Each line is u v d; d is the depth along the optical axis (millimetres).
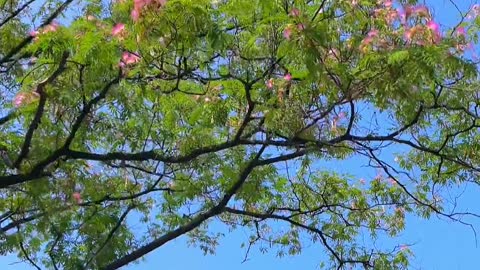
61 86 7832
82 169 10164
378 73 7301
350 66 7582
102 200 10438
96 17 8125
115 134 9719
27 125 9031
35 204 9664
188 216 11562
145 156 9484
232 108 9406
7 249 10117
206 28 7281
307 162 9812
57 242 10195
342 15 7660
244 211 11172
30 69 8680
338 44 7598
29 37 9102
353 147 9336
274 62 8234
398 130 9047
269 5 7562
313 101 8297
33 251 10539
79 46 7422
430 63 7000
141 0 6969
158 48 7562
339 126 8859
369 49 7328
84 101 8195
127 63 7707
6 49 9555
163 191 11414
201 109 9422
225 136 10312
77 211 10102
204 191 11109
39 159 8617
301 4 7512
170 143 10016
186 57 8023
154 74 8469
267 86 8445
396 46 7285
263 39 8000
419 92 7465
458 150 10359
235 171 10797
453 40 7316
